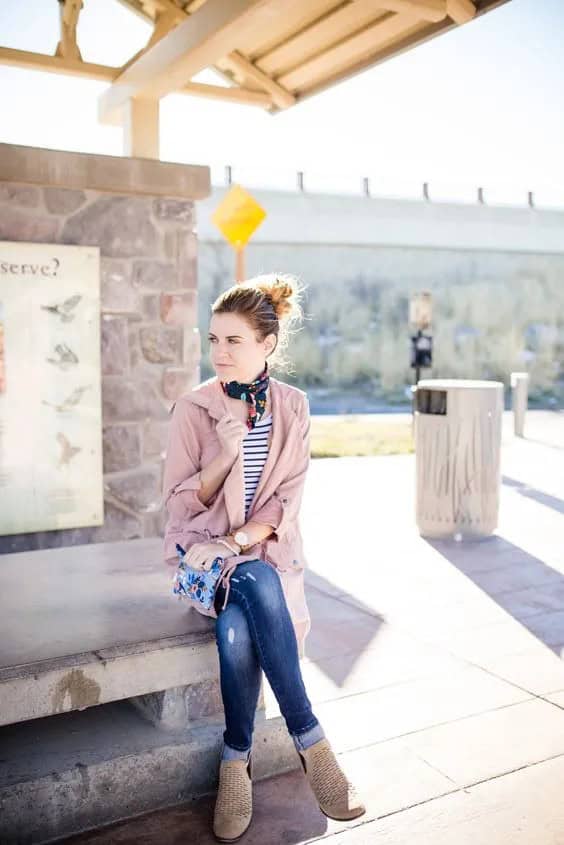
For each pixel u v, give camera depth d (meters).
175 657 2.63
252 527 2.82
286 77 5.80
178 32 4.62
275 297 3.01
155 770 2.66
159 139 5.40
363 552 5.85
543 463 9.91
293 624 2.75
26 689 2.39
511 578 5.21
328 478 8.94
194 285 5.38
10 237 4.84
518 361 23.23
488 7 4.21
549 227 23.00
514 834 2.48
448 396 6.09
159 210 5.23
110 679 2.52
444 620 4.40
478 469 6.11
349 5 4.71
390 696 3.44
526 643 4.06
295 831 2.52
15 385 4.90
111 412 5.19
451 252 22.33
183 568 2.84
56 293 4.95
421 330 13.23
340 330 21.58
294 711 2.58
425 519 6.26
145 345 5.25
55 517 5.07
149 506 5.35
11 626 2.71
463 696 3.45
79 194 4.99
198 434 2.94
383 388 22.00
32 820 2.45
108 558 3.55
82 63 5.38
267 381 2.98
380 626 4.30
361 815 2.56
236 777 2.56
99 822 2.56
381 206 21.33
